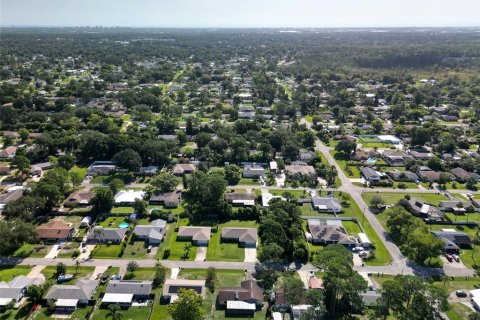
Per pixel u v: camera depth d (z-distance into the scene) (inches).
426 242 5403.5
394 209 6387.8
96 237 5821.9
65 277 4958.2
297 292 4399.6
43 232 5826.8
